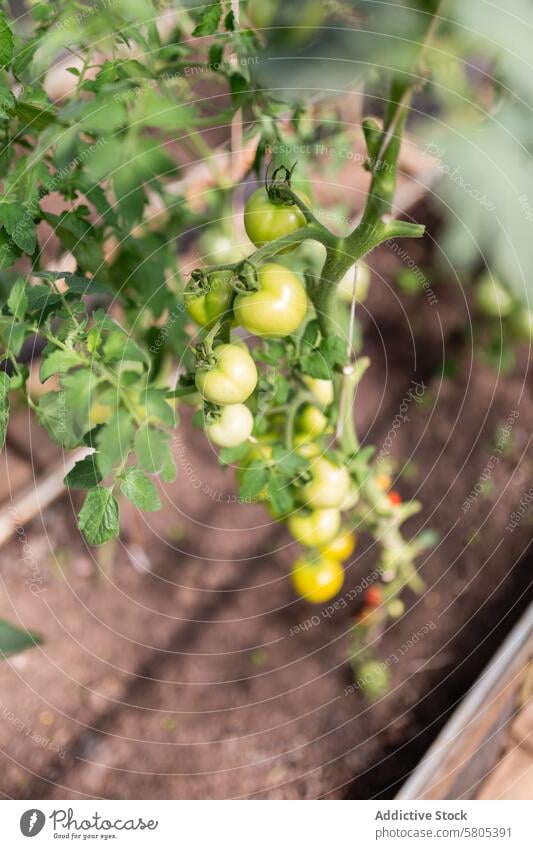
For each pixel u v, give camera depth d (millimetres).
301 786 1135
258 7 639
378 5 597
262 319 688
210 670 1238
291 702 1210
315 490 894
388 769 1143
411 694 1205
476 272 1501
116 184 783
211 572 1321
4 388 680
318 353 788
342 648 1260
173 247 996
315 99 853
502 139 749
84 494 1303
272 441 866
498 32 620
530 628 1121
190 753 1162
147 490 680
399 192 1435
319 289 781
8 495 1238
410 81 694
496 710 1101
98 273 917
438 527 1370
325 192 1438
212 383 688
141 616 1274
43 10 768
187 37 946
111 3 762
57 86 1137
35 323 716
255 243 723
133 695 1210
